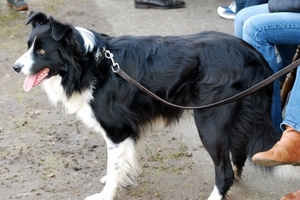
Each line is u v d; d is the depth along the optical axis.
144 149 4.44
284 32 3.67
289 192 3.75
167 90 3.52
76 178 4.03
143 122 3.69
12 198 3.76
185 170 4.11
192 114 3.66
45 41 3.47
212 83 3.38
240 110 3.39
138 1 8.03
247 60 3.40
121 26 7.34
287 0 3.66
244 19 4.18
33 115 5.09
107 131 3.63
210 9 7.93
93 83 3.52
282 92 4.30
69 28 3.41
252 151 3.49
